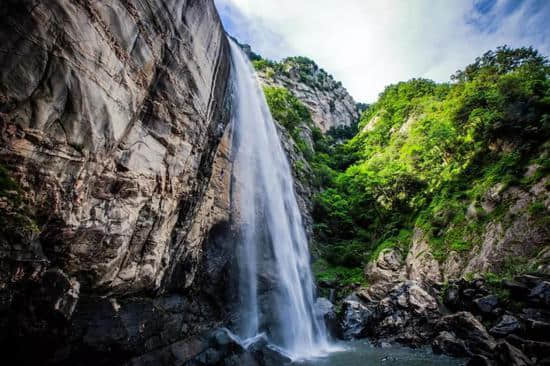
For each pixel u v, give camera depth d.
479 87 28.14
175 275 9.94
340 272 26.42
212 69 10.07
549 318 11.54
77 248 5.61
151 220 7.77
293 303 17.62
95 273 6.14
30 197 4.49
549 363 9.21
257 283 15.12
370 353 13.50
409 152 34.06
